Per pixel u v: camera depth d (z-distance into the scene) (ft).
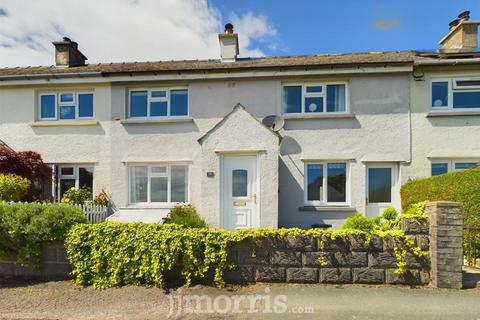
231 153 31.68
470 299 16.47
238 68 35.29
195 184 36.24
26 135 38.52
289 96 36.76
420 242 18.47
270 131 30.89
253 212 31.32
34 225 19.67
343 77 35.53
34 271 20.33
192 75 36.17
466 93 34.55
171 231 19.02
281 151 35.47
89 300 17.07
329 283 18.61
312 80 35.96
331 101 36.17
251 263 19.01
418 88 34.65
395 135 34.53
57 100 38.99
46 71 40.09
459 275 17.69
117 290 18.16
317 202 34.96
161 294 17.54
